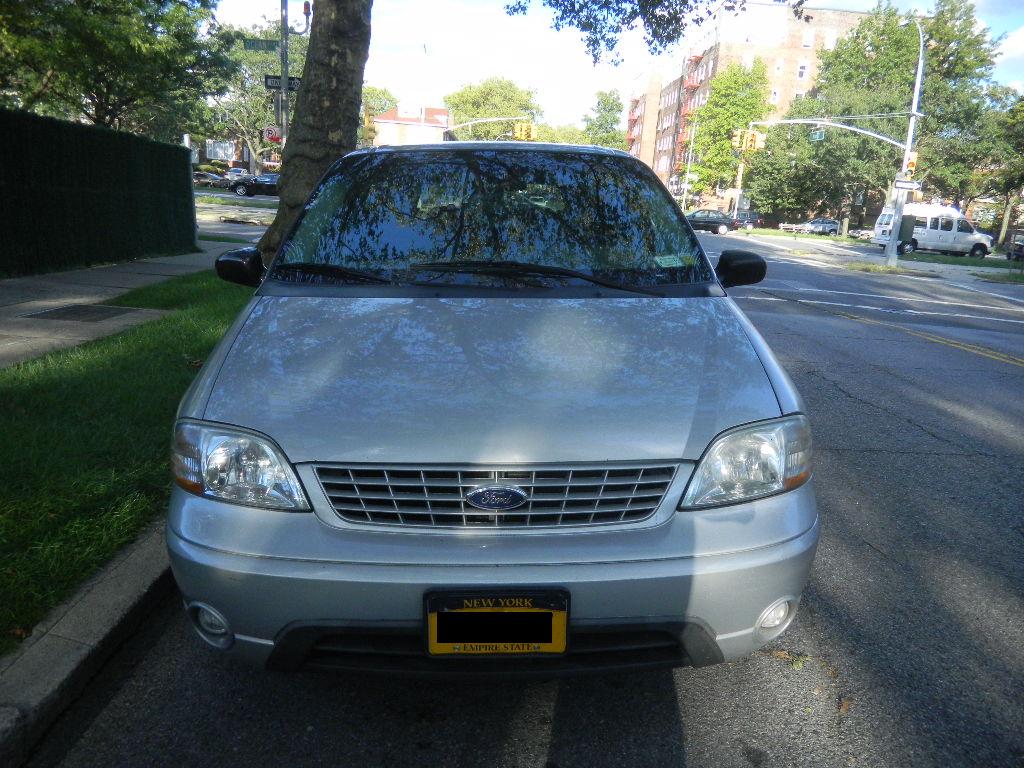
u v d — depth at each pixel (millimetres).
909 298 16078
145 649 2607
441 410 2041
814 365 7781
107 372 5070
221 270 3307
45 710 2186
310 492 1976
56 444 3768
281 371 2219
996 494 4281
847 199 56438
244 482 2008
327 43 8148
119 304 7891
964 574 3303
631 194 3418
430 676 1951
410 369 2203
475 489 1941
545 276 2871
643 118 110625
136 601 2678
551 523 1961
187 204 14227
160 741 2184
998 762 2164
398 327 2443
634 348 2363
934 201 52688
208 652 2607
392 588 1891
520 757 2150
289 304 2641
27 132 9656
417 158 3547
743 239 40406
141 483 3498
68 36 17594
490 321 2492
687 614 1964
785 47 73500
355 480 1964
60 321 6930
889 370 7723
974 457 4926
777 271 20609
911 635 2807
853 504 4066
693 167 71812
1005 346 9977
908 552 3506
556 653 1936
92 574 2816
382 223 3154
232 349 2363
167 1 21531
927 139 49500
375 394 2102
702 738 2238
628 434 2012
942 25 50531
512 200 3285
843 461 4762
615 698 2408
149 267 11320
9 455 3578
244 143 79938
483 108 91062
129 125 37344
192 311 7285
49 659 2346
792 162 56281
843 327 10766
